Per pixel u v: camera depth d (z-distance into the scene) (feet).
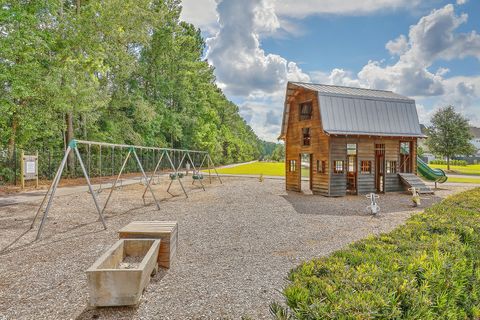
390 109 52.06
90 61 59.06
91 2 65.77
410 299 7.63
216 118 154.51
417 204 38.63
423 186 50.60
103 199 42.32
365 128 48.85
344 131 47.09
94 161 75.92
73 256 18.51
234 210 34.99
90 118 71.87
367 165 50.19
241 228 26.03
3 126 53.62
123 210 34.53
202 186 59.47
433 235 13.39
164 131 112.57
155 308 11.82
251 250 19.77
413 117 53.52
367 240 13.24
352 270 9.02
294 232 24.73
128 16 71.41
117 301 11.46
